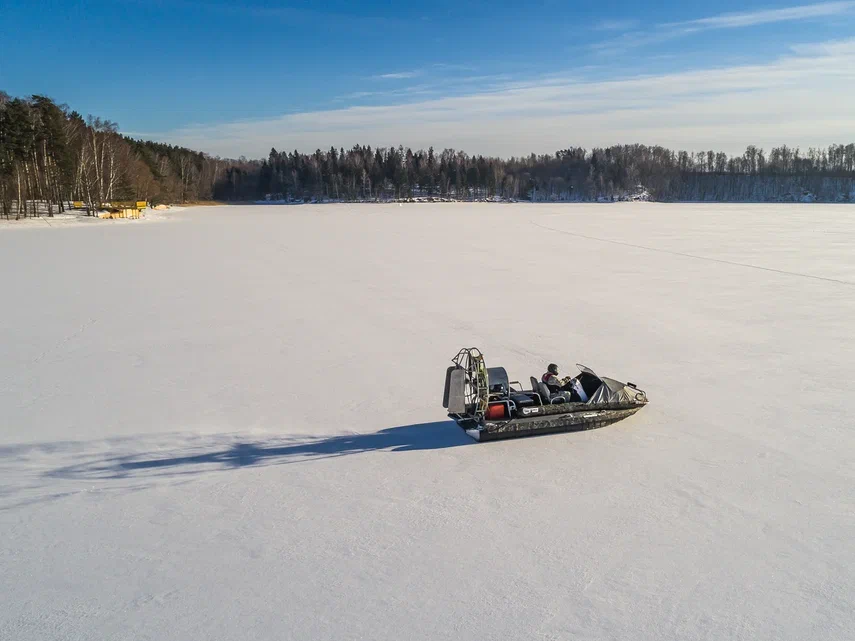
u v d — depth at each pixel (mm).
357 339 15508
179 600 5879
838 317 17328
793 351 14203
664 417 10461
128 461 8914
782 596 5941
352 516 7398
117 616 5648
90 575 6266
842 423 10141
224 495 7926
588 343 14930
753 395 11453
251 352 14477
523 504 7664
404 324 16969
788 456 8977
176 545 6801
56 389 12023
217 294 21547
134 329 16719
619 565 6430
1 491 8008
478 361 9398
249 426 10164
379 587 6074
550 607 5781
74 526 7184
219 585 6105
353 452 9195
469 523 7234
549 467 8664
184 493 7980
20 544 6801
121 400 11398
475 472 8523
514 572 6312
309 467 8711
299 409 10922
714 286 22266
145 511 7527
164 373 12984
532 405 9617
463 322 17125
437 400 11344
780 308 18531
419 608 5766
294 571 6332
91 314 18547
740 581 6168
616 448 9281
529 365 13211
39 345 15188
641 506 7609
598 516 7383
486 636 5395
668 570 6344
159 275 25875
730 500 7746
